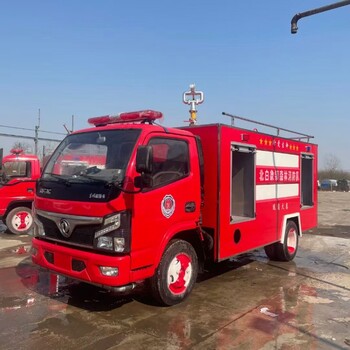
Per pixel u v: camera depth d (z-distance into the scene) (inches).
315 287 265.9
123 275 185.5
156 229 202.7
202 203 243.1
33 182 462.0
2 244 396.2
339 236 502.0
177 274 219.9
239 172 285.4
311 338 182.1
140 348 167.9
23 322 194.1
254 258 355.6
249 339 179.6
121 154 199.5
